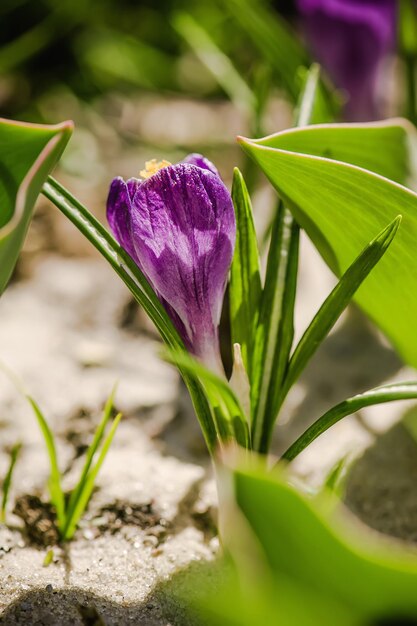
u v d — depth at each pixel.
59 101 0.73
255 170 0.45
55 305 0.49
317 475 0.38
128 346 0.46
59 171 0.62
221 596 0.25
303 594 0.25
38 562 0.33
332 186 0.29
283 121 0.71
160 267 0.28
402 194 0.29
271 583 0.25
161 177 0.27
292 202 0.30
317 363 0.44
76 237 0.55
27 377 0.42
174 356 0.26
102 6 0.76
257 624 0.25
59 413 0.40
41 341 0.45
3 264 0.27
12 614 0.30
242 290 0.31
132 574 0.32
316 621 0.26
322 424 0.30
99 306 0.49
